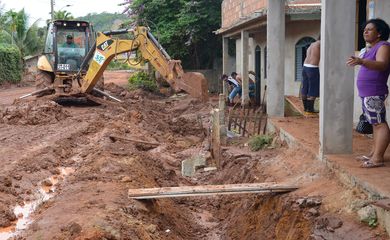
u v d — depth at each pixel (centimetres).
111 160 993
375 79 664
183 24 2736
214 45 2972
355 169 681
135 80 2952
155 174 1069
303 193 720
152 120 1689
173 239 750
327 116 784
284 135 1063
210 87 2969
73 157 1095
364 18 1063
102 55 1716
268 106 1292
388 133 682
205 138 1499
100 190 794
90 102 1916
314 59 1191
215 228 894
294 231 655
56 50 1889
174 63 1516
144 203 776
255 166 984
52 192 837
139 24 2873
